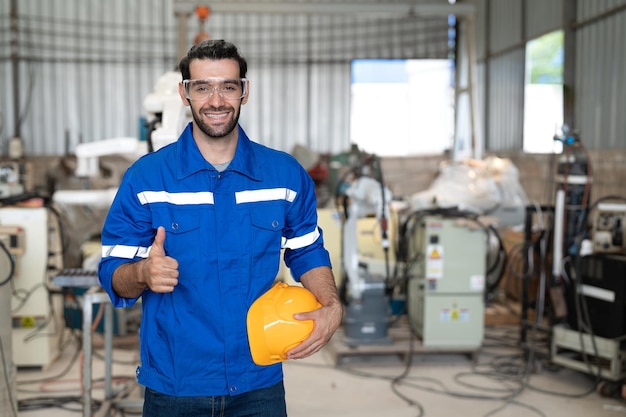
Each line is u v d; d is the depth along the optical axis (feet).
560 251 11.82
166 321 5.09
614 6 15.89
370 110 26.20
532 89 20.76
